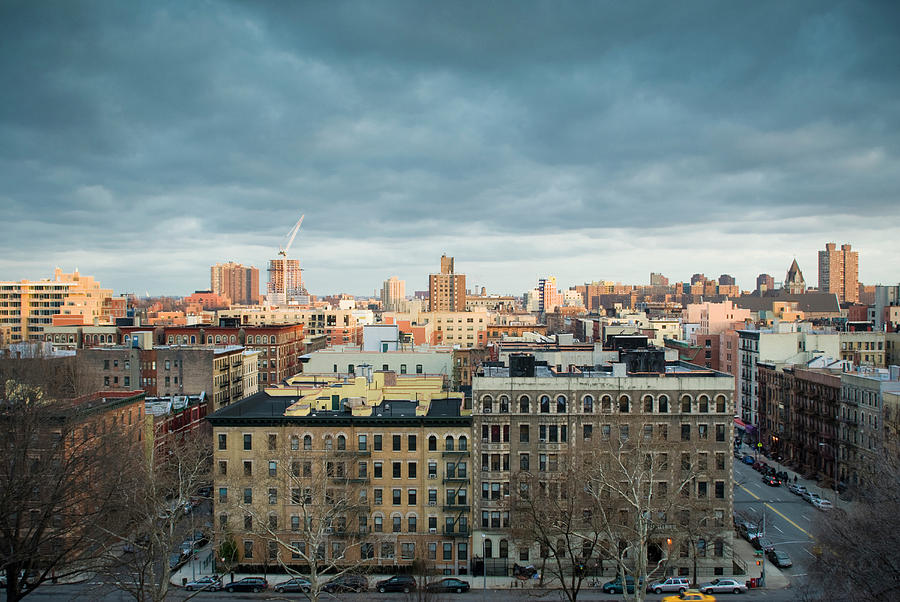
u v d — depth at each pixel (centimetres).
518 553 8100
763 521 9131
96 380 13212
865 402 10750
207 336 18512
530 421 8162
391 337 14225
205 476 8431
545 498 7706
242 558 8169
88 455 6450
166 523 7294
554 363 9625
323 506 7031
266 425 8250
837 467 11388
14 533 6247
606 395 8131
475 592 7581
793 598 7269
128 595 7375
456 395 9712
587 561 7625
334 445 8256
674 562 7962
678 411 8081
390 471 8238
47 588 7556
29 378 8194
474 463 8162
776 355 15162
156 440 10556
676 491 7369
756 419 15288
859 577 5434
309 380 10844
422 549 8175
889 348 15838
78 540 6016
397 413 8606
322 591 7519
